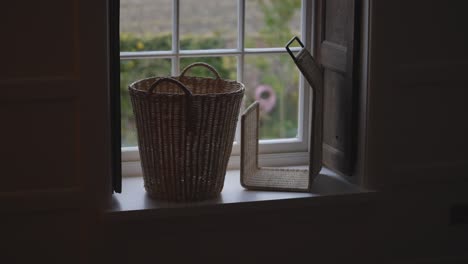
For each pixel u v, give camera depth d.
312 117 2.80
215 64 5.49
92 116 2.60
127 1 5.24
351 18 2.85
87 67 2.57
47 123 2.58
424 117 2.95
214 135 2.67
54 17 2.53
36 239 2.65
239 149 3.18
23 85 2.53
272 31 5.78
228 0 5.58
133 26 5.28
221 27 5.60
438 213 3.08
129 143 5.07
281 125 5.86
